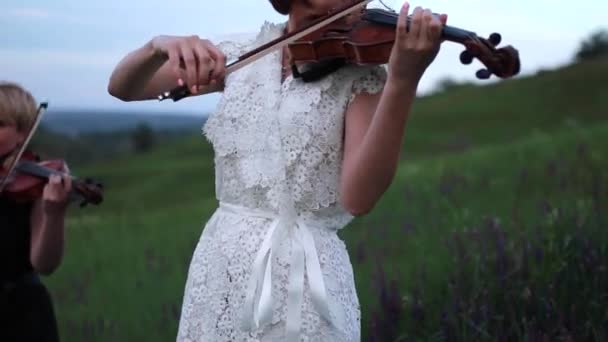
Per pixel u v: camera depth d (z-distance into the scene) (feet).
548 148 39.14
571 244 17.71
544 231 19.65
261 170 10.29
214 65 9.78
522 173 31.37
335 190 10.34
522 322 15.35
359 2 10.14
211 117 10.91
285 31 10.92
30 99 14.37
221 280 10.46
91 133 411.75
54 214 13.50
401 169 45.06
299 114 10.16
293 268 10.07
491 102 127.03
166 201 101.14
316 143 10.17
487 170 36.42
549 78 132.77
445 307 16.38
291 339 9.96
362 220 30.66
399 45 8.55
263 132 10.33
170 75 11.25
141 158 163.22
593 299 15.90
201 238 10.99
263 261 10.14
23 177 13.98
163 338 21.31
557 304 15.84
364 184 9.32
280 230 10.24
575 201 24.23
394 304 17.02
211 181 106.22
